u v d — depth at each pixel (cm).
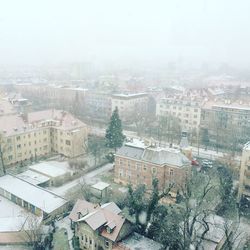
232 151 11950
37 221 6981
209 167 10619
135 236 6631
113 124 11750
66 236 6994
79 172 10200
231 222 7344
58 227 7331
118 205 7744
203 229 6788
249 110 13788
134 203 7062
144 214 6919
